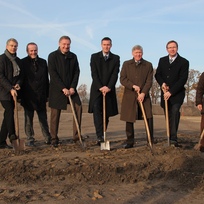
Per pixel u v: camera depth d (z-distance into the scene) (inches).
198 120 932.6
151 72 294.7
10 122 283.1
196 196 186.1
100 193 188.7
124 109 295.7
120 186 201.3
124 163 229.6
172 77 292.5
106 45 299.6
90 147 303.7
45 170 217.5
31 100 305.4
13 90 278.7
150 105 295.7
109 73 303.9
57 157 253.8
